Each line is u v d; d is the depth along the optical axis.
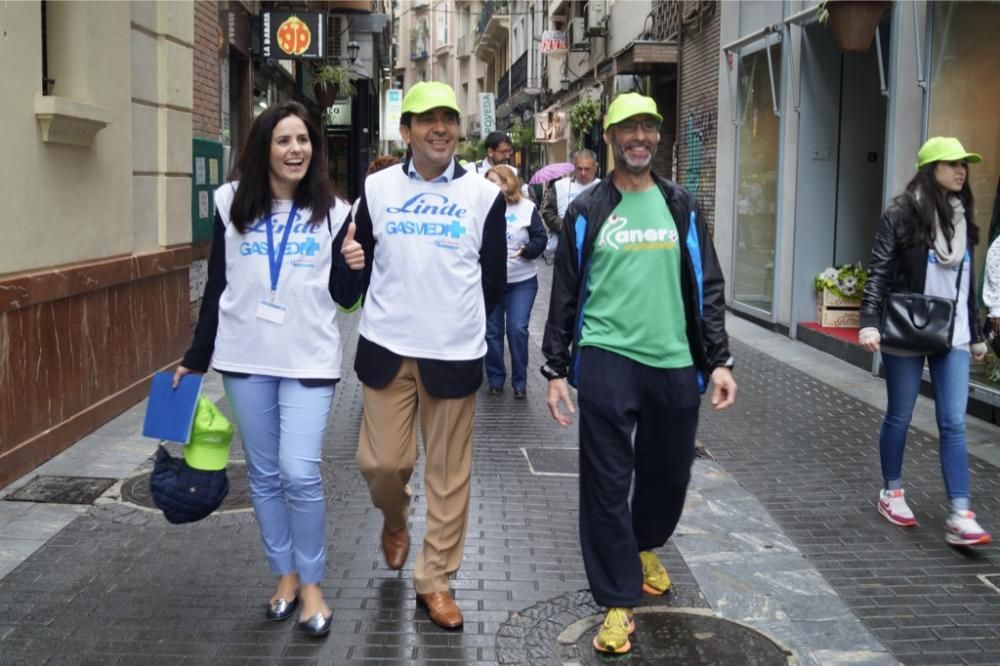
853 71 11.15
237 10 12.43
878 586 4.47
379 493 4.16
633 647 3.83
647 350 3.79
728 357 3.91
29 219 5.91
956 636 4.00
